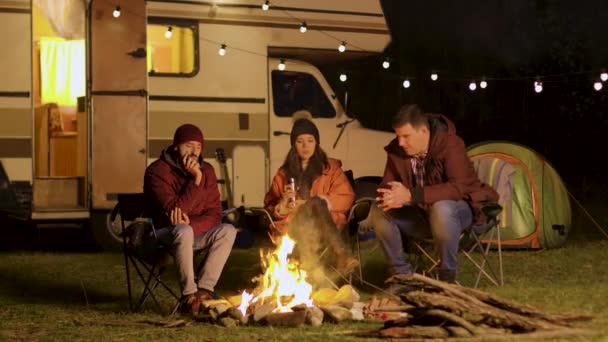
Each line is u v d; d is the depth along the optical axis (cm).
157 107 930
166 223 583
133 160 927
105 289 695
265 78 957
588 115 1525
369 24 1003
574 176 1488
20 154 890
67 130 1039
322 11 983
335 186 640
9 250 939
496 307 493
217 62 944
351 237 673
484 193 616
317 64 998
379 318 534
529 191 888
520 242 877
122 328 533
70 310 604
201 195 585
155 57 939
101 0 920
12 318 577
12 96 888
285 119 962
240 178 942
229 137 942
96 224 920
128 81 925
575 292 621
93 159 920
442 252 594
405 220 611
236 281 720
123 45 923
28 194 894
